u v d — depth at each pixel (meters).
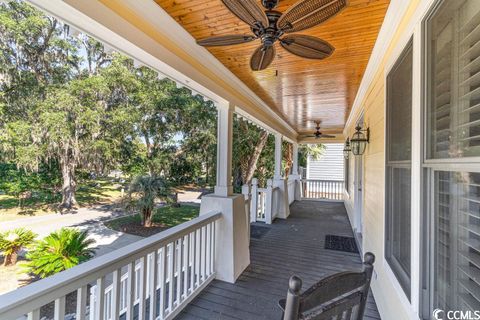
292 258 3.94
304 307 0.91
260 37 1.72
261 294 2.82
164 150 8.97
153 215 7.78
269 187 6.21
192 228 2.62
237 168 11.63
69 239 4.34
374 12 1.98
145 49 1.98
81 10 1.48
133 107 8.05
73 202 8.13
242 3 1.38
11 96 6.48
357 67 3.14
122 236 6.49
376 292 2.72
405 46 1.73
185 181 10.09
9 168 7.66
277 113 5.89
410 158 1.68
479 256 0.95
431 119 1.35
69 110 6.95
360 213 5.24
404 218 1.79
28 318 1.13
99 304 1.52
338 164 12.86
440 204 1.26
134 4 1.83
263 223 6.25
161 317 2.21
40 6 1.45
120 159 8.22
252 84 3.78
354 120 5.61
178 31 2.26
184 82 2.69
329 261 3.83
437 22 1.29
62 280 1.28
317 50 1.89
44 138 6.76
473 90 0.98
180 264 2.48
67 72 7.59
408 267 1.68
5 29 6.26
